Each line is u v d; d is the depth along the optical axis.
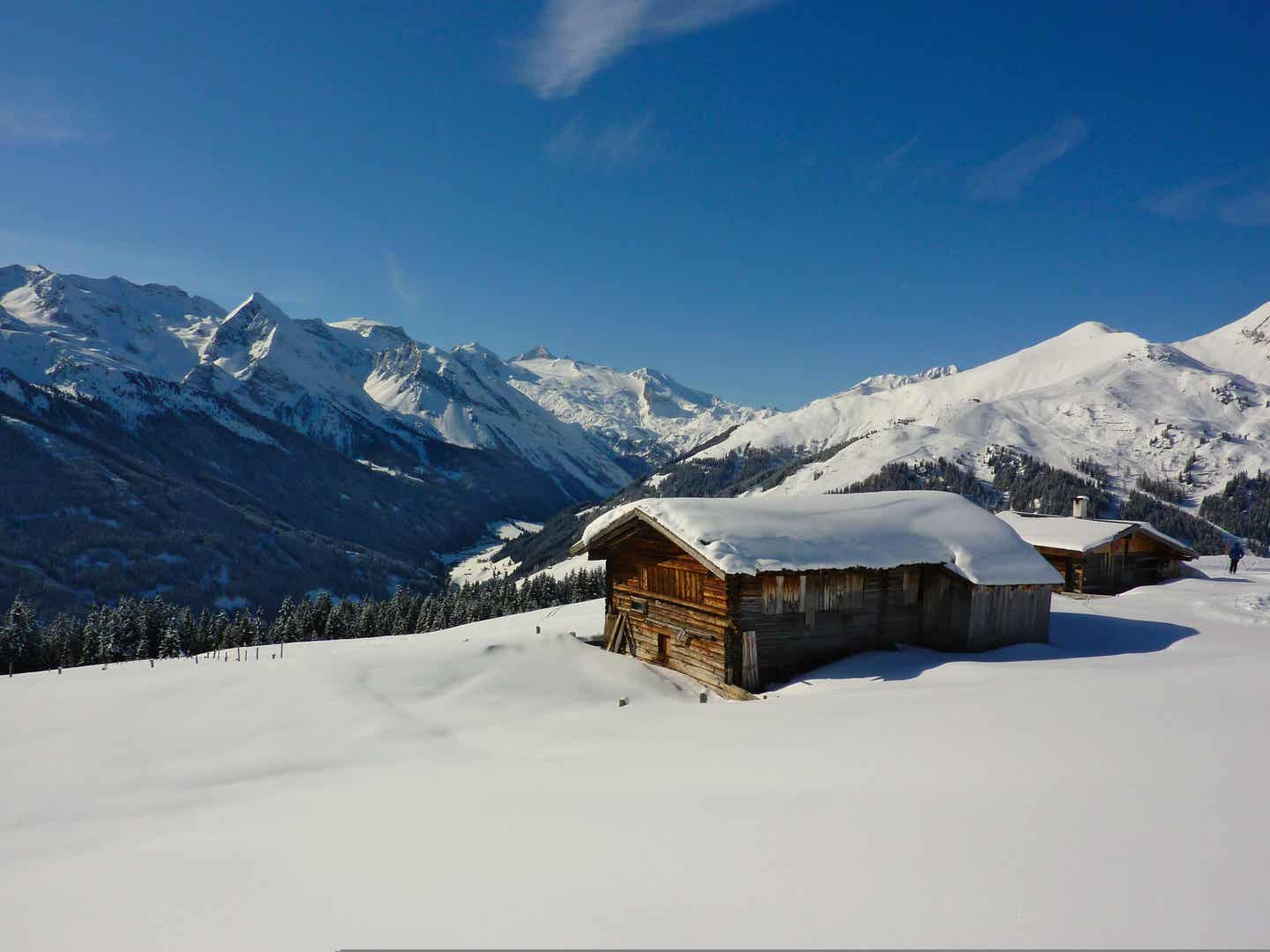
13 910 5.79
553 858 4.78
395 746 13.60
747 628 18.33
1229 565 37.75
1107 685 10.70
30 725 15.52
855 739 8.68
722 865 4.38
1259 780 5.41
